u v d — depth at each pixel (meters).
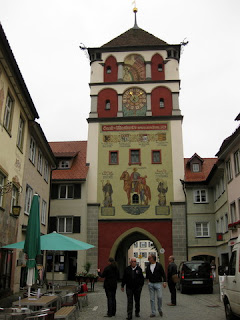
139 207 36.25
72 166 38.47
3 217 18.12
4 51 15.73
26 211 23.47
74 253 35.44
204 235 34.94
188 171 38.16
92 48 42.19
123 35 44.66
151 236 35.41
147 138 38.44
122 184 37.06
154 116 38.81
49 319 8.84
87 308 15.22
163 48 41.81
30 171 24.25
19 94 19.73
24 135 22.27
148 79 40.66
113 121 39.22
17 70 17.64
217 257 33.88
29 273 12.72
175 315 12.84
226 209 29.25
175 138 38.22
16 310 10.03
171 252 34.84
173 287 15.73
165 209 36.00
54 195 36.56
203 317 12.39
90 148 38.44
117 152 38.19
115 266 13.11
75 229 35.53
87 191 36.94
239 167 25.17
